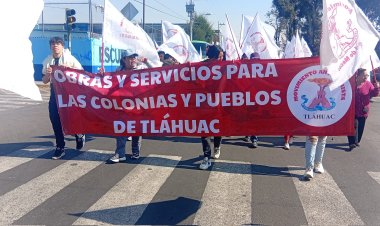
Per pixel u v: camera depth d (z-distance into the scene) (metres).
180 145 8.38
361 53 4.99
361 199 5.27
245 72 6.00
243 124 6.14
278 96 5.94
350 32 4.99
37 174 6.09
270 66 5.91
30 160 6.88
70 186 5.57
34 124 10.67
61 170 6.33
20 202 4.93
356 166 6.99
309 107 5.85
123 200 5.08
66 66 6.62
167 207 4.88
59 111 6.66
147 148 8.03
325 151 8.23
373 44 5.05
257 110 6.05
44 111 13.47
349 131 5.79
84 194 5.26
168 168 6.59
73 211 4.69
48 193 5.27
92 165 6.66
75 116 6.63
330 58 4.93
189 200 5.12
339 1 4.93
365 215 4.73
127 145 8.33
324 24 4.87
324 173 6.48
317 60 5.76
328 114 5.80
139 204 4.96
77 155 7.30
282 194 5.41
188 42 12.45
